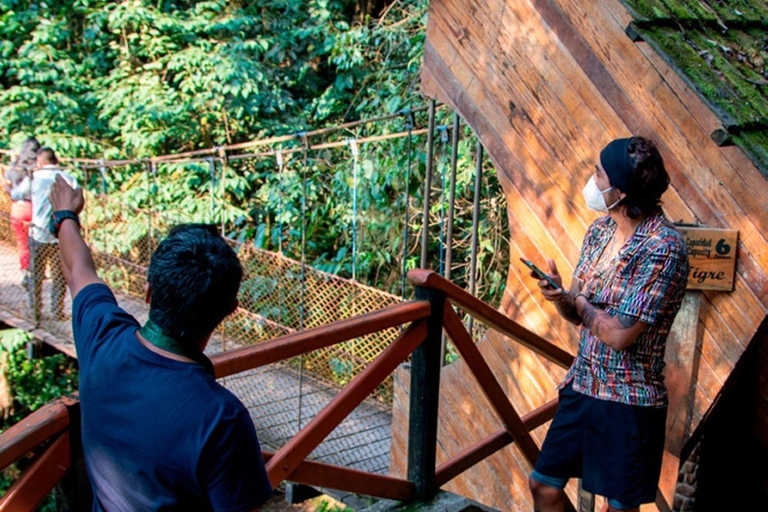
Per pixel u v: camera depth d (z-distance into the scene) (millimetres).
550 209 3693
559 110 3586
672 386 3184
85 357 1505
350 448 5055
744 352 3025
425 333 2564
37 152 7184
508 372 3986
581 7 3416
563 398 2619
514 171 3838
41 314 7426
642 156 2316
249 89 9781
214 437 1340
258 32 10914
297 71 10836
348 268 8258
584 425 2523
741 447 4039
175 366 1396
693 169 3098
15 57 10844
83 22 11070
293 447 2176
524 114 3748
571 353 3666
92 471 1468
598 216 3492
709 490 4070
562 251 3664
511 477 3969
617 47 3299
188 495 1386
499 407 2928
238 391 5789
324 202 9375
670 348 3182
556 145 3625
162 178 9984
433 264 7691
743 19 3521
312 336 2135
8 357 9383
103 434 1421
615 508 2482
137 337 1443
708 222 3074
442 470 2777
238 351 1969
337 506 6574
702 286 3035
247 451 1375
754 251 2959
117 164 8500
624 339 2332
